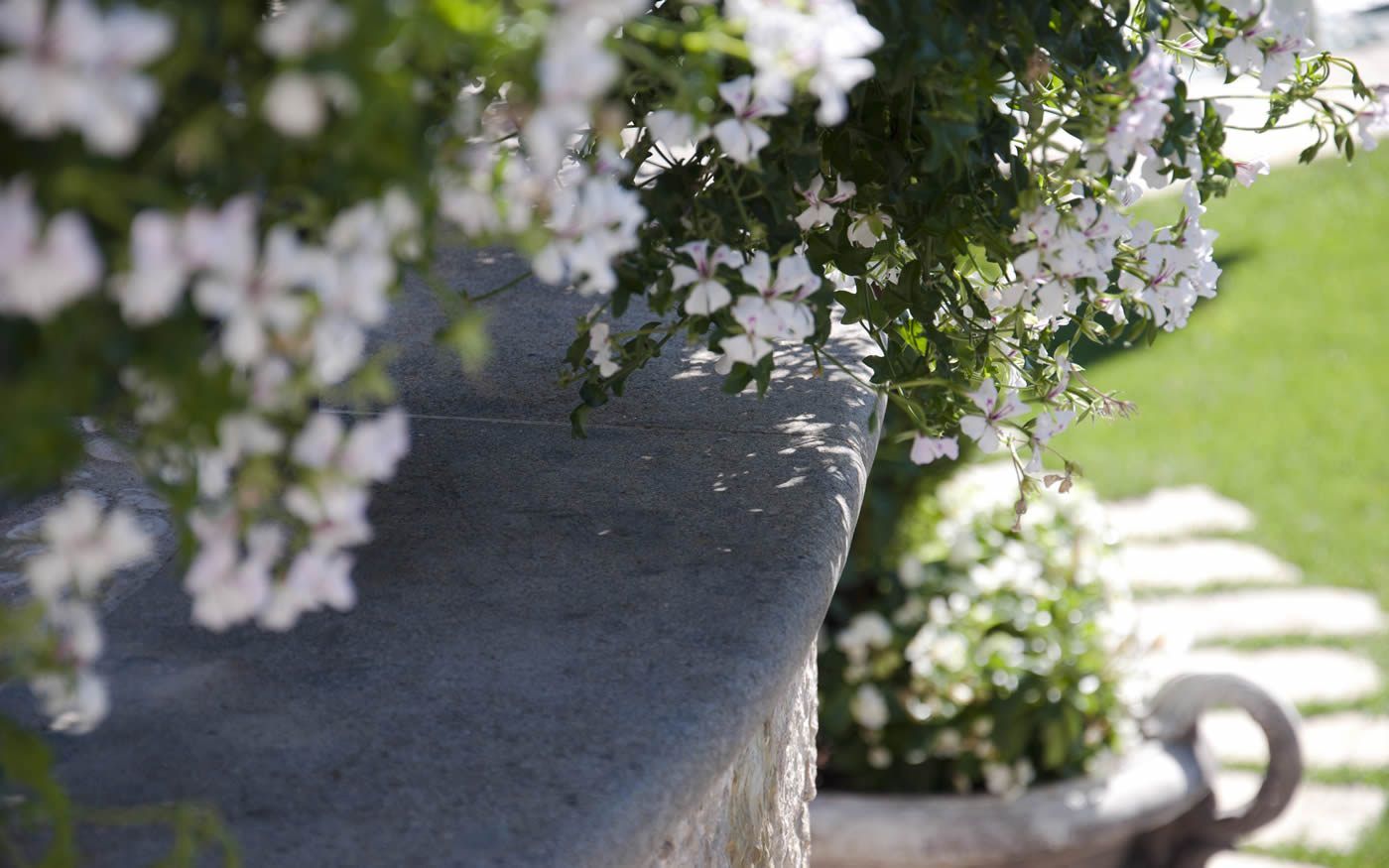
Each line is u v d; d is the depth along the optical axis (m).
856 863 2.23
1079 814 2.26
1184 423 4.95
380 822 0.95
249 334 0.66
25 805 0.83
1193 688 2.50
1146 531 4.25
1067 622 2.36
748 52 0.87
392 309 2.01
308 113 0.65
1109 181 1.24
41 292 0.57
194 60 0.67
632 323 1.94
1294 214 6.77
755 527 1.38
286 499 0.77
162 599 1.27
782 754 1.51
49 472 0.72
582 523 1.40
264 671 1.15
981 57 1.10
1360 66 7.71
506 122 0.95
